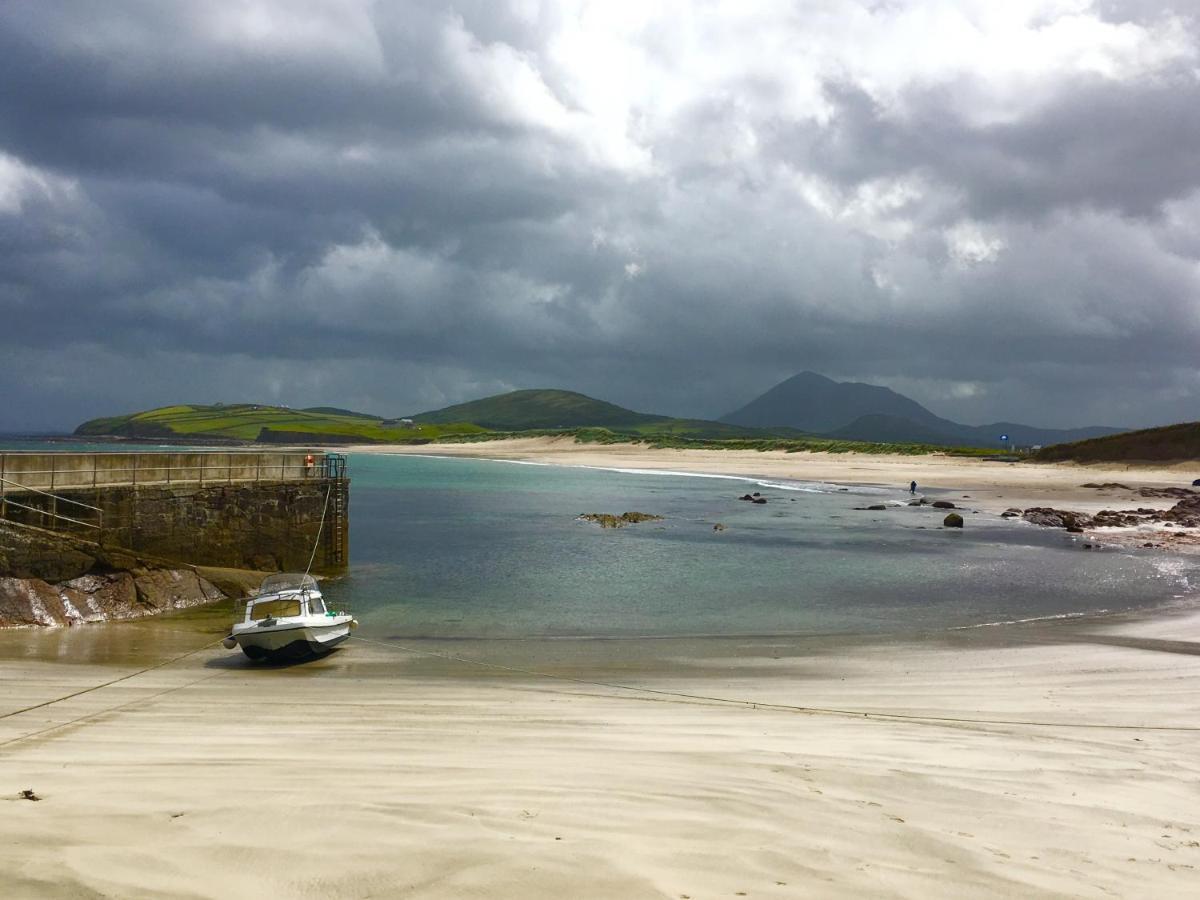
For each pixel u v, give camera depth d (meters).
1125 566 32.81
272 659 18.17
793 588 28.11
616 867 5.43
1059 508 57.91
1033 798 8.33
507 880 5.13
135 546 28.33
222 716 13.03
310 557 32.47
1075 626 21.70
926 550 37.88
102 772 8.69
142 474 28.97
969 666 17.41
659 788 7.97
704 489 78.88
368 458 155.12
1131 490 70.06
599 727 12.16
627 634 21.30
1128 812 7.96
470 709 13.70
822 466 107.75
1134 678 15.95
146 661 18.42
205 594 25.80
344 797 7.20
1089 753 10.58
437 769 8.90
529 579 30.28
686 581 29.69
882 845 6.48
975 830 7.15
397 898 4.83
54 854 5.18
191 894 4.72
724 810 7.19
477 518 52.97
